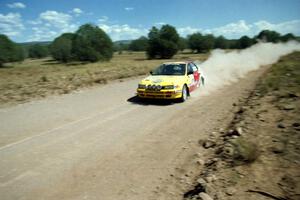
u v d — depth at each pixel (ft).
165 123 23.93
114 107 30.73
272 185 11.81
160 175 14.14
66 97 37.55
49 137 20.45
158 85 31.78
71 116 26.78
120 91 42.37
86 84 49.70
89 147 18.33
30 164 15.66
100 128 22.67
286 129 18.53
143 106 31.14
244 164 13.96
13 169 15.01
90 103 33.17
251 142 15.96
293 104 24.88
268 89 33.96
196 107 29.81
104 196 12.26
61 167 15.26
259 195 11.19
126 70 79.25
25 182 13.55
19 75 85.20
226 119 24.17
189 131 21.44
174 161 15.83
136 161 15.96
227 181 12.50
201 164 15.16
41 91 42.47
